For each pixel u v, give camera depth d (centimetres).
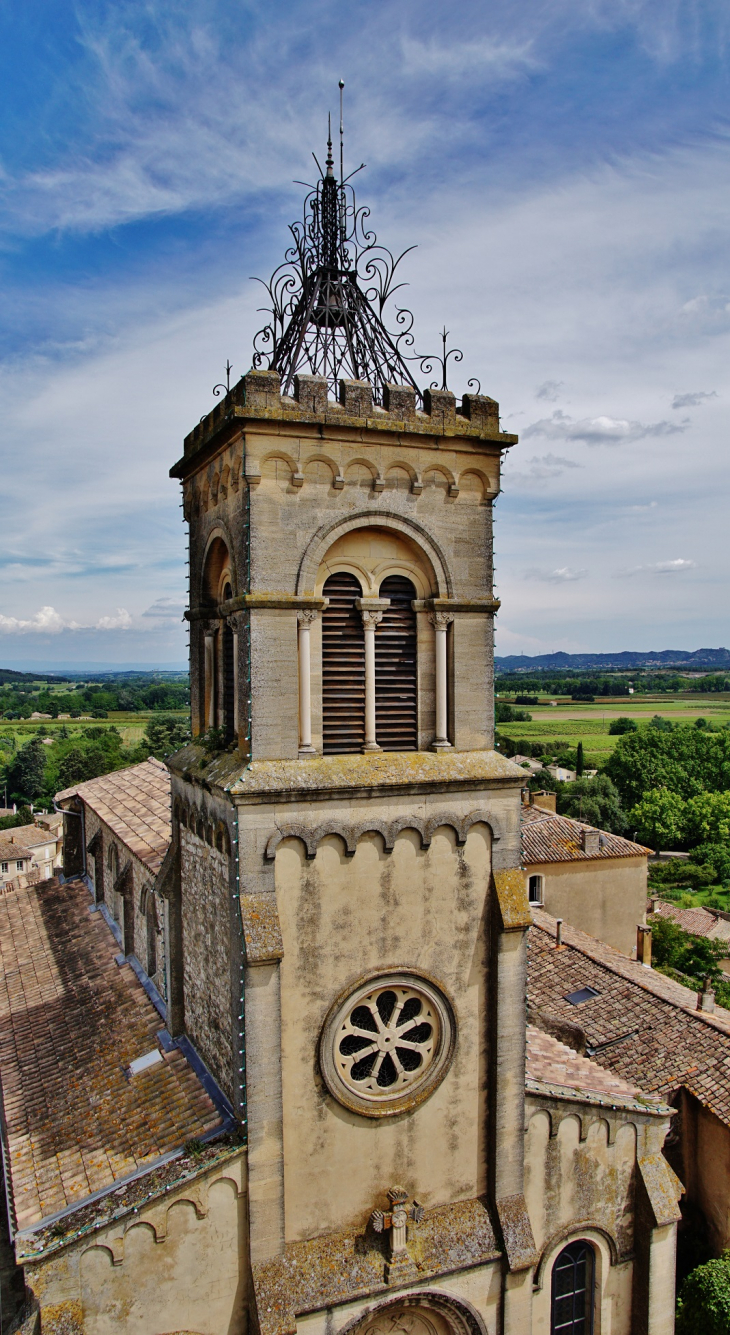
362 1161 1558
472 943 1645
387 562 1617
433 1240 1584
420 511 1606
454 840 1616
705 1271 2142
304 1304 1439
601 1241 1809
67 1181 1526
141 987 2344
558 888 4784
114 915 2997
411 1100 1588
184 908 1912
